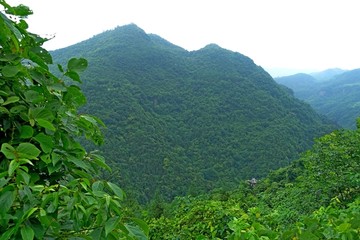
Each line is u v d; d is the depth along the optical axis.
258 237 2.12
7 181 1.41
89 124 2.12
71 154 1.87
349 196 7.97
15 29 1.71
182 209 7.25
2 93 1.67
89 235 1.48
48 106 1.86
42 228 1.43
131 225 1.67
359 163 8.36
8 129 1.76
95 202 1.49
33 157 1.49
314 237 2.01
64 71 2.02
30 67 1.91
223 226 4.59
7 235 1.35
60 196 1.54
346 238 2.09
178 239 5.59
